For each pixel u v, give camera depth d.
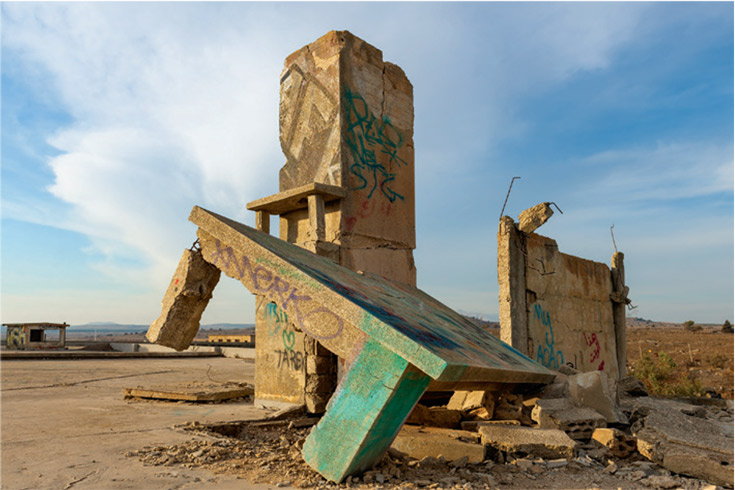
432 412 6.50
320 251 7.67
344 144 8.17
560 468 4.98
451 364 3.96
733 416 8.84
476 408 6.64
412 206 9.39
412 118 9.66
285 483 4.20
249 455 5.14
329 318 4.72
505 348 7.50
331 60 8.45
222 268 5.74
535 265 9.28
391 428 4.44
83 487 4.02
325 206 8.25
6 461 4.76
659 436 5.57
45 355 19.73
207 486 4.10
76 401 8.91
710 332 63.34
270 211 8.80
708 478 4.73
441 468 4.90
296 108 8.93
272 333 8.34
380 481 4.31
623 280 12.98
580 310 11.05
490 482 4.38
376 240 8.53
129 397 9.34
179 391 9.08
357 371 4.38
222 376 14.56
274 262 5.18
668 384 15.98
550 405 6.32
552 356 9.56
